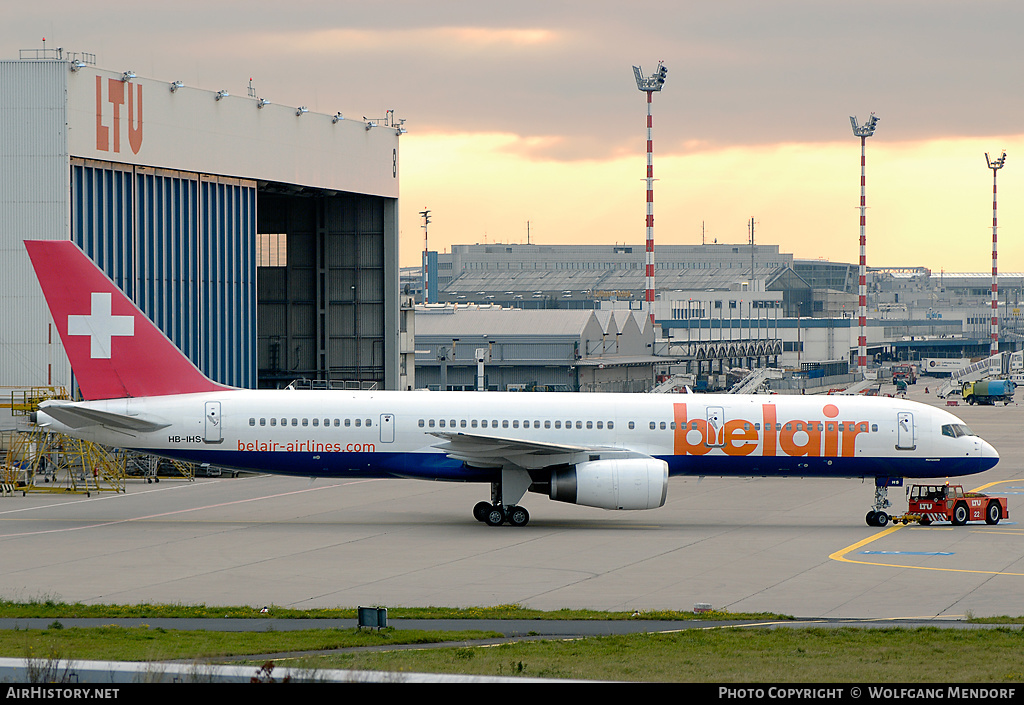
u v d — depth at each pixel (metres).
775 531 189.88
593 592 136.50
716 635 110.81
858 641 108.31
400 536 180.25
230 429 192.75
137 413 191.38
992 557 163.38
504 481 192.88
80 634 108.19
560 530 188.50
